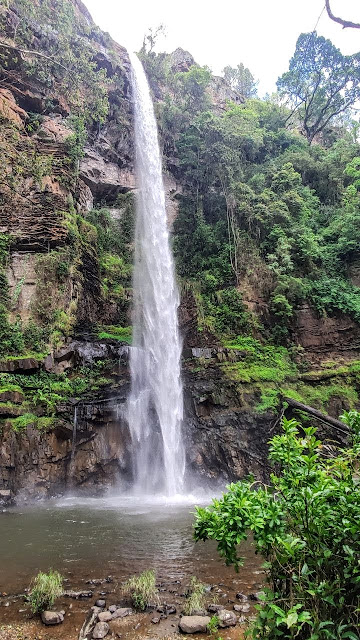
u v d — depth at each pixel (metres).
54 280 19.34
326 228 26.94
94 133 28.58
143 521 10.65
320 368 21.42
